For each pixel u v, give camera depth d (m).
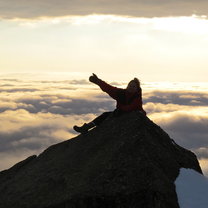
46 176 11.27
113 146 11.27
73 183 10.66
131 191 10.24
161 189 10.27
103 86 12.00
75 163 11.34
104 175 10.58
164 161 11.01
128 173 10.52
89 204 10.20
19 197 10.89
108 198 10.21
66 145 12.43
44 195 10.67
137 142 11.12
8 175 12.71
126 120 11.84
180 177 10.97
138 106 12.08
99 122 12.42
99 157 11.14
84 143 11.99
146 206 10.15
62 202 10.27
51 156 12.27
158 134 11.70
